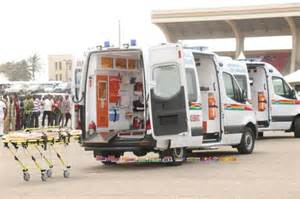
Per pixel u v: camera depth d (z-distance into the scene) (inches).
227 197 422.0
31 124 1370.6
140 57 613.0
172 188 468.1
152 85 596.7
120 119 657.0
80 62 637.3
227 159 674.2
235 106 725.3
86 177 551.8
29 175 542.0
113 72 653.9
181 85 597.0
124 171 592.1
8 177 568.4
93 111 633.6
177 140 612.1
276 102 961.5
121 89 660.7
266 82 951.6
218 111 698.2
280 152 754.2
